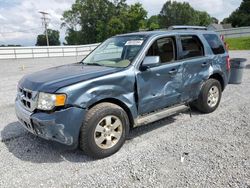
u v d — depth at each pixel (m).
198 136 4.28
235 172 3.14
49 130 3.30
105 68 4.00
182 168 3.28
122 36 4.97
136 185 2.96
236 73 8.42
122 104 3.87
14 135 4.57
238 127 4.61
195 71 4.96
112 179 3.10
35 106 3.44
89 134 3.46
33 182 3.10
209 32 5.60
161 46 4.45
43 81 3.58
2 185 3.04
